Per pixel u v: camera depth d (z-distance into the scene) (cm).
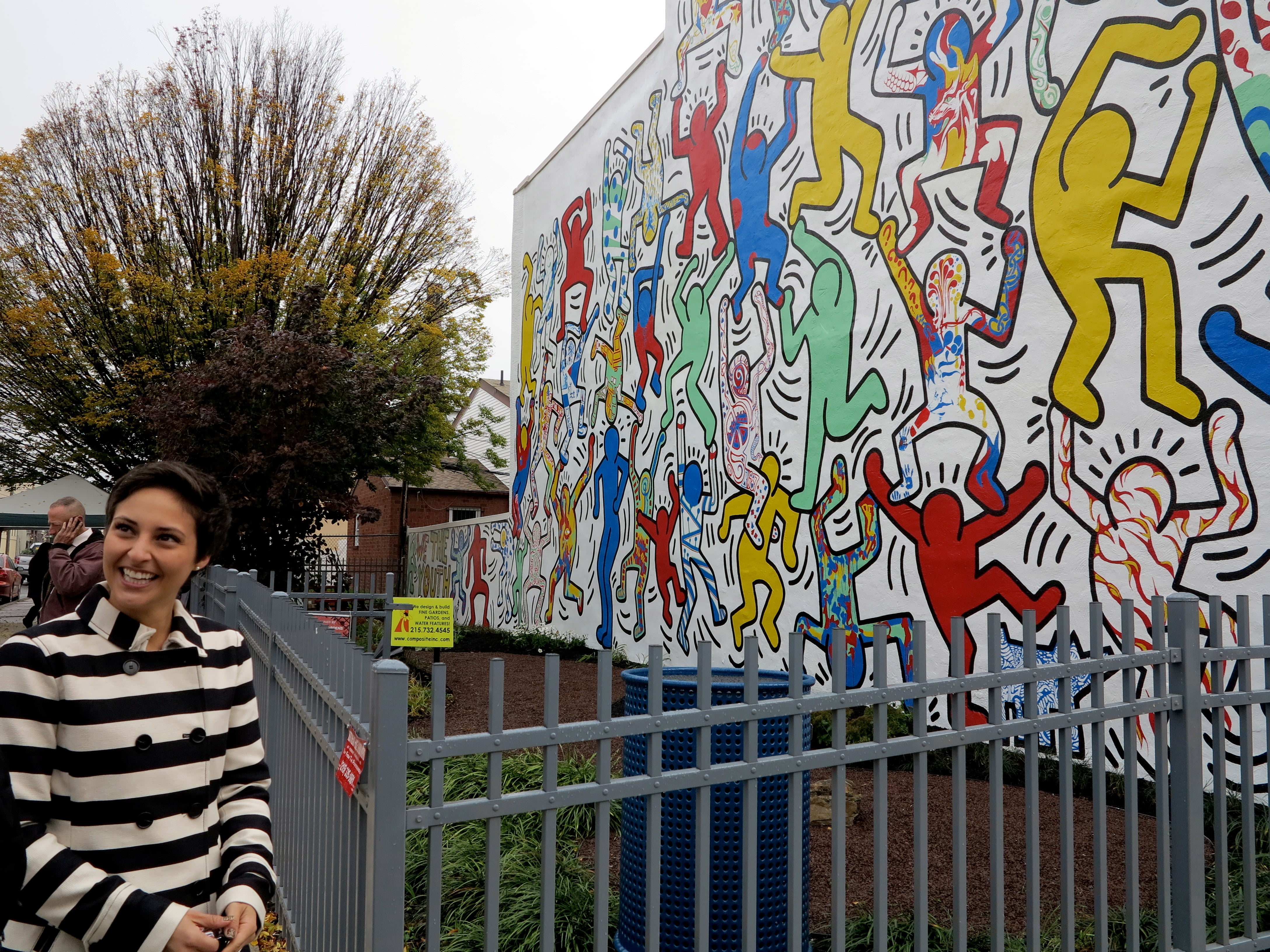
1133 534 658
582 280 1570
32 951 194
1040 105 741
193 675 214
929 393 831
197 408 1227
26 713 192
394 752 225
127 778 200
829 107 970
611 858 481
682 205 1249
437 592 2348
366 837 245
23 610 2750
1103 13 695
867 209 912
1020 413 746
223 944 197
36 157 1948
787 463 1012
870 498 893
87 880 185
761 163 1078
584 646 1479
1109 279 682
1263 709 390
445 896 419
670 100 1286
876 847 288
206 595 933
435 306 2223
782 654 1005
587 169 1562
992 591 761
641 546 1330
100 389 1911
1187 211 633
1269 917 387
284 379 1237
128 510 205
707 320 1177
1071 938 311
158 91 2005
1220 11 618
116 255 1912
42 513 1731
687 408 1219
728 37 1154
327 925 299
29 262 1914
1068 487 705
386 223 2195
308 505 1267
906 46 874
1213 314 615
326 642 322
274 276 1906
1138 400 659
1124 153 676
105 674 202
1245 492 593
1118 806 582
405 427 1334
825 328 962
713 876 347
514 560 1858
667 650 1245
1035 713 317
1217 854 352
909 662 832
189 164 2030
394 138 2170
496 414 3759
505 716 869
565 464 1620
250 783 225
